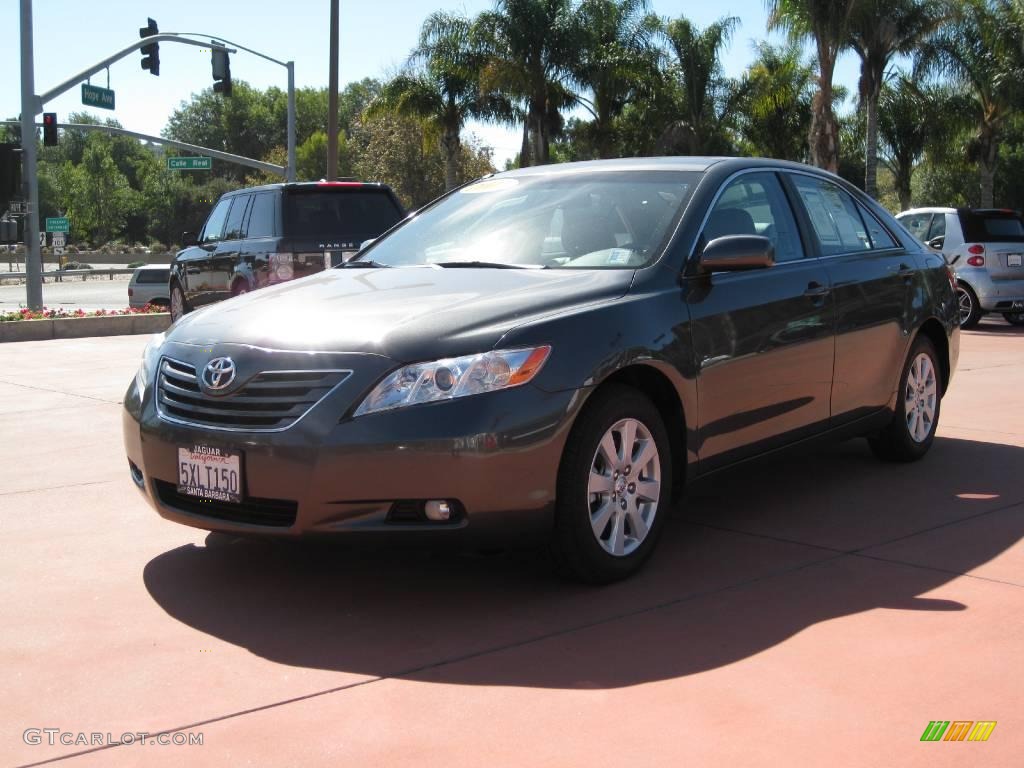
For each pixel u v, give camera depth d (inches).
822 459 249.0
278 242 472.4
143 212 3777.1
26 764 109.3
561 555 156.9
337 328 154.2
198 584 165.8
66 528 198.4
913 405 241.4
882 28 1100.5
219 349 157.8
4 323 589.9
